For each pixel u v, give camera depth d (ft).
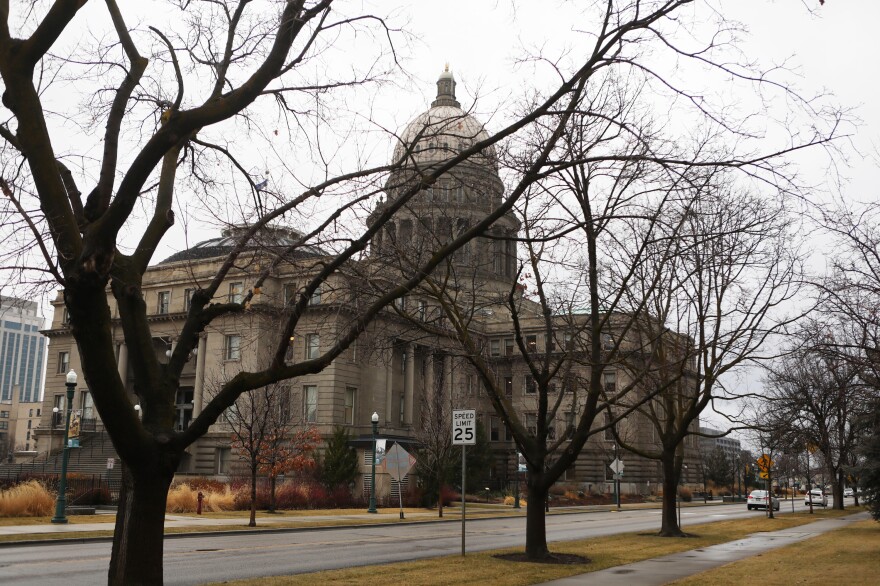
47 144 26.71
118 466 215.51
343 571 53.47
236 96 28.09
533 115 32.53
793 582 49.26
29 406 507.71
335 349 31.65
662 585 47.96
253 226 34.42
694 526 116.98
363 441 192.75
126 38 32.58
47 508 106.52
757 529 108.06
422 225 61.11
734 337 92.58
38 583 49.75
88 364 26.14
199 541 84.53
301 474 174.50
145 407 30.42
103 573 54.44
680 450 97.14
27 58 26.45
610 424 65.67
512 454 280.10
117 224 25.09
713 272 92.17
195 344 32.45
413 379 234.99
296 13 29.53
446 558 63.10
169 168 33.91
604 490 271.08
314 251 42.91
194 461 218.79
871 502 110.93
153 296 230.48
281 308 40.19
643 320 94.32
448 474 179.01
